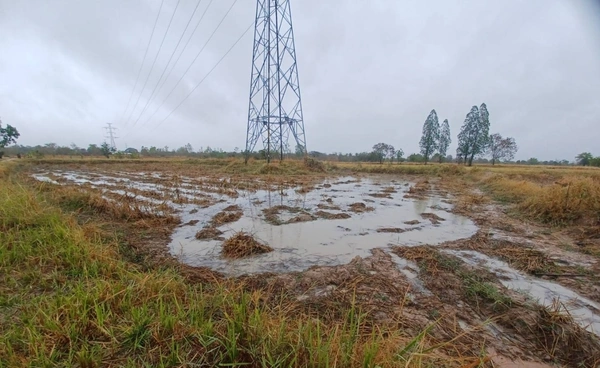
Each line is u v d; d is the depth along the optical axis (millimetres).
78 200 7613
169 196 9812
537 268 4090
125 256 4363
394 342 2084
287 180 15477
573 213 6516
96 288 2768
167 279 3225
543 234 6000
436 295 3320
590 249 4887
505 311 2932
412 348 2102
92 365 1906
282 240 5484
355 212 8117
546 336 2539
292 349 1918
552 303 3113
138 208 6805
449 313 2943
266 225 6586
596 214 6043
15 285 3008
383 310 2957
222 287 3152
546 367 2232
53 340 2070
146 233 5699
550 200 7258
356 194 11727
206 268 4086
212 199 9750
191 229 6180
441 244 5312
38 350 2008
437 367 2072
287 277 3721
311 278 3654
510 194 10438
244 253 4625
